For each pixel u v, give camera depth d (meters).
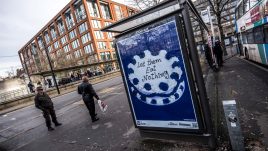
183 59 3.39
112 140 5.08
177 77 3.57
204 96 3.41
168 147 3.98
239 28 15.00
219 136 3.96
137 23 4.26
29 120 10.98
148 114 4.20
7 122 12.19
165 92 3.80
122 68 4.29
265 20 8.13
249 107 5.12
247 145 3.42
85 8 53.66
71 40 64.00
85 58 51.88
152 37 3.67
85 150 4.87
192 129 3.63
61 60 50.44
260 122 4.17
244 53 14.80
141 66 3.99
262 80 7.51
